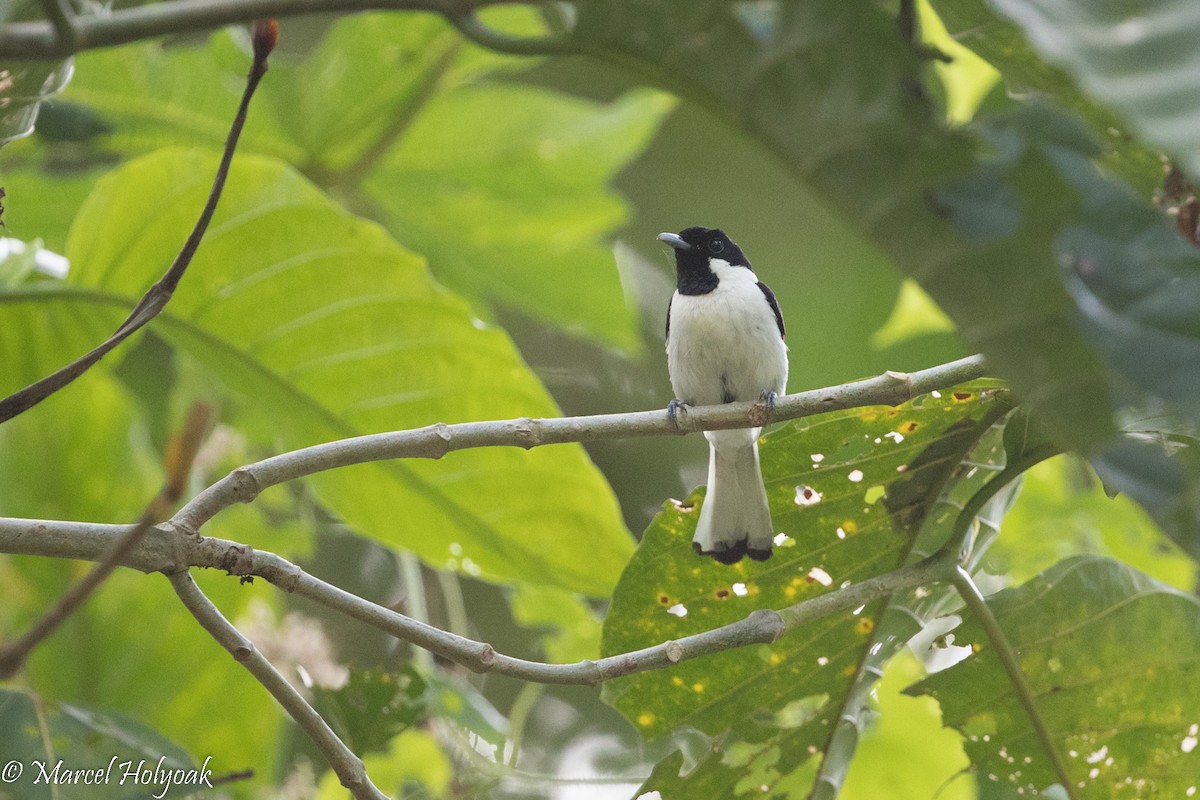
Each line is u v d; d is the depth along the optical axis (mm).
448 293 8320
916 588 7281
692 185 15305
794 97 3818
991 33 5258
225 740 9555
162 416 11008
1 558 9375
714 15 3768
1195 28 2656
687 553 7227
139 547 5508
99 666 9453
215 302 8430
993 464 7066
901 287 13602
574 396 16641
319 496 9195
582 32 3877
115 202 8023
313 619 10164
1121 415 5676
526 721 14656
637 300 17094
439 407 8836
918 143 3721
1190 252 3588
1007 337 3729
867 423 6703
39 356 8711
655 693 7520
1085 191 3684
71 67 5680
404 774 9891
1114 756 7477
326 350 8641
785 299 14195
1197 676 7148
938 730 10047
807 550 7223
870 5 3668
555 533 9000
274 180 8094
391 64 10539
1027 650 7203
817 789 7781
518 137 11336
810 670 7473
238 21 3578
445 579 10953
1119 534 11234
